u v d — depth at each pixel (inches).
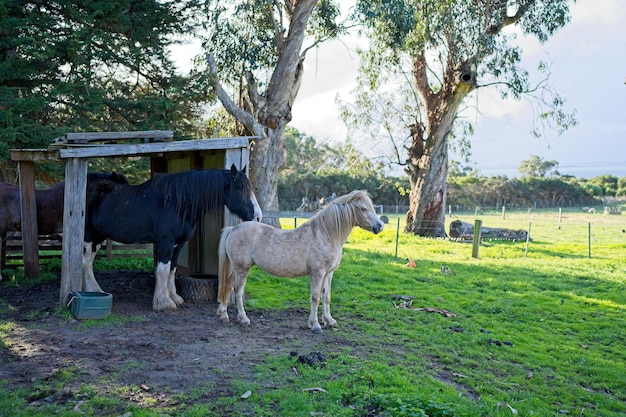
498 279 436.1
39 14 466.9
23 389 167.8
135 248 452.8
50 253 485.1
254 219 287.0
